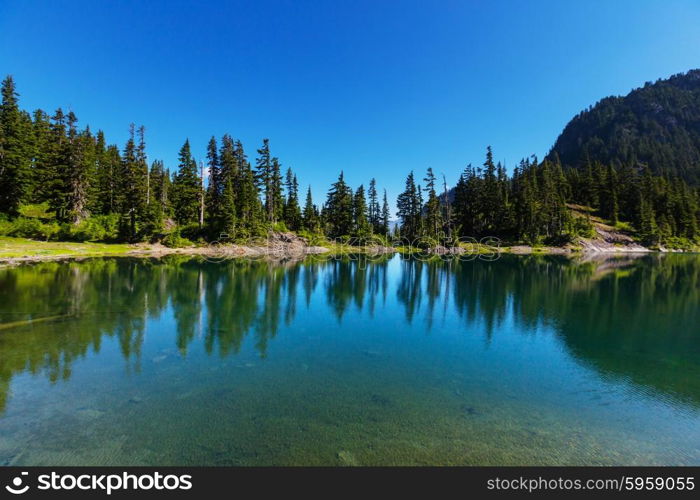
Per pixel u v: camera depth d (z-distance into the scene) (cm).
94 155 6312
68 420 750
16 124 4953
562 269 4341
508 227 8425
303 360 1156
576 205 10731
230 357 1167
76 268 3150
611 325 1691
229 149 6669
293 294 2419
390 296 2441
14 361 1091
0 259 3362
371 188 10100
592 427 768
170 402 838
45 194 5112
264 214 6894
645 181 10494
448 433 723
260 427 731
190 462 616
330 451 652
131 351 1204
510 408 848
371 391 924
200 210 6212
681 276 3656
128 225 5247
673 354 1275
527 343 1391
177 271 3344
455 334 1506
